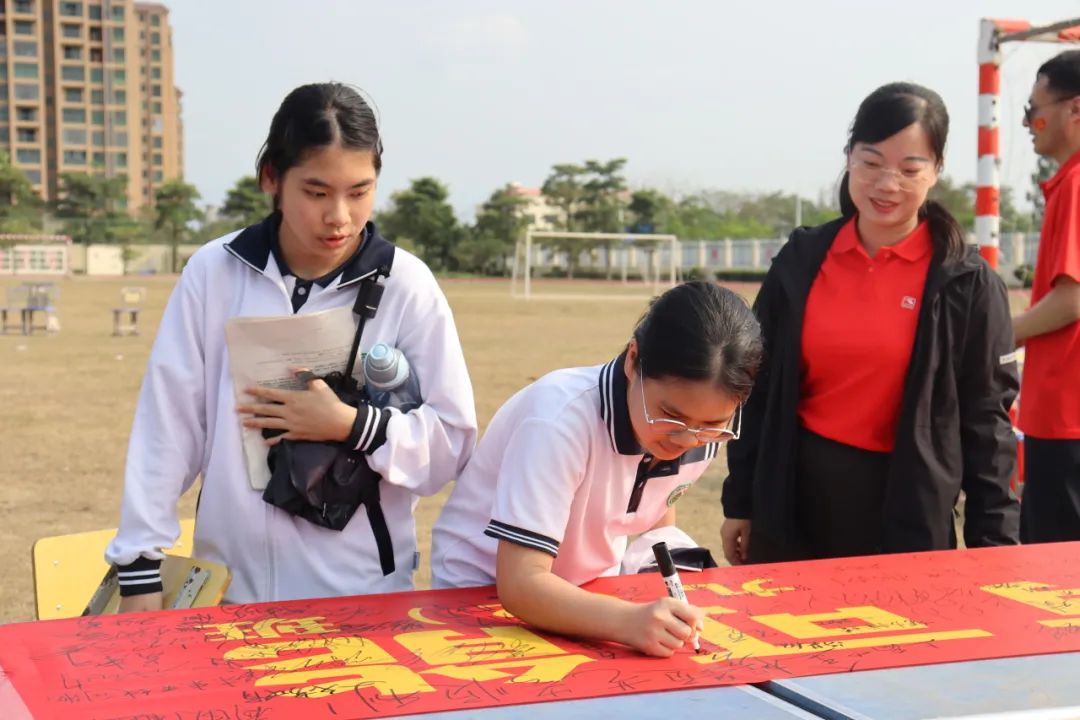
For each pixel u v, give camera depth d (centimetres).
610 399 191
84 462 732
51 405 967
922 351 267
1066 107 331
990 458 276
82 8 8519
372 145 211
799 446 284
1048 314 323
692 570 224
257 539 223
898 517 270
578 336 1719
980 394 275
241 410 222
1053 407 328
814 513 285
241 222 6838
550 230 6688
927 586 208
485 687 152
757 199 7244
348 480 220
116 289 3375
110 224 6838
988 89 583
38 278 4688
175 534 220
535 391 201
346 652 168
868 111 270
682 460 208
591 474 196
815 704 146
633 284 4744
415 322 230
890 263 275
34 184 8456
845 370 276
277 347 221
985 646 170
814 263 285
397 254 231
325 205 210
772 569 222
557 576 193
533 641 175
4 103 8362
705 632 179
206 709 143
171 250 6519
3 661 163
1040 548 241
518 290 3969
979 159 589
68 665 161
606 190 6744
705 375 172
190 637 175
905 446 269
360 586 226
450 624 185
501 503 191
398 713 142
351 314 225
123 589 212
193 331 225
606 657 166
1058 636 175
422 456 223
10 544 530
